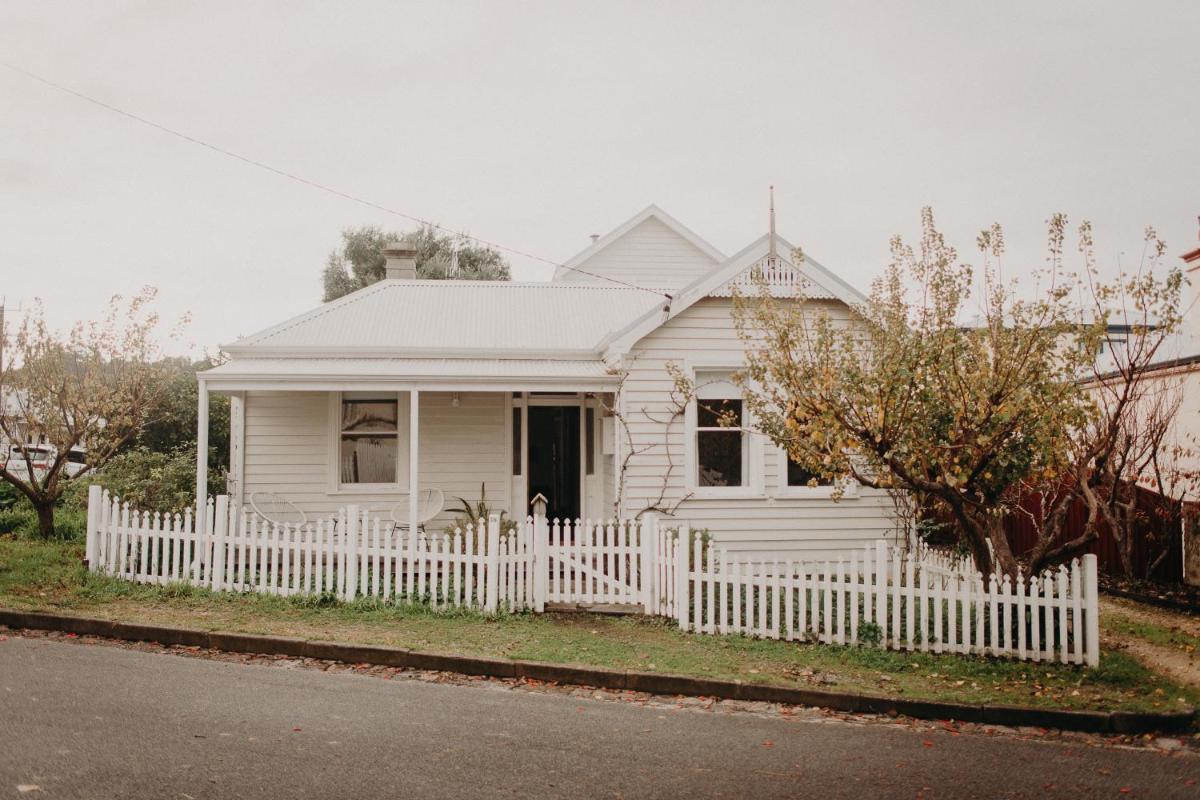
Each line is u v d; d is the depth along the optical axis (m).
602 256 24.89
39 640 9.99
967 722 8.45
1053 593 10.20
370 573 13.44
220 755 6.45
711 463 15.31
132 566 12.90
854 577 10.85
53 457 19.86
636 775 6.46
